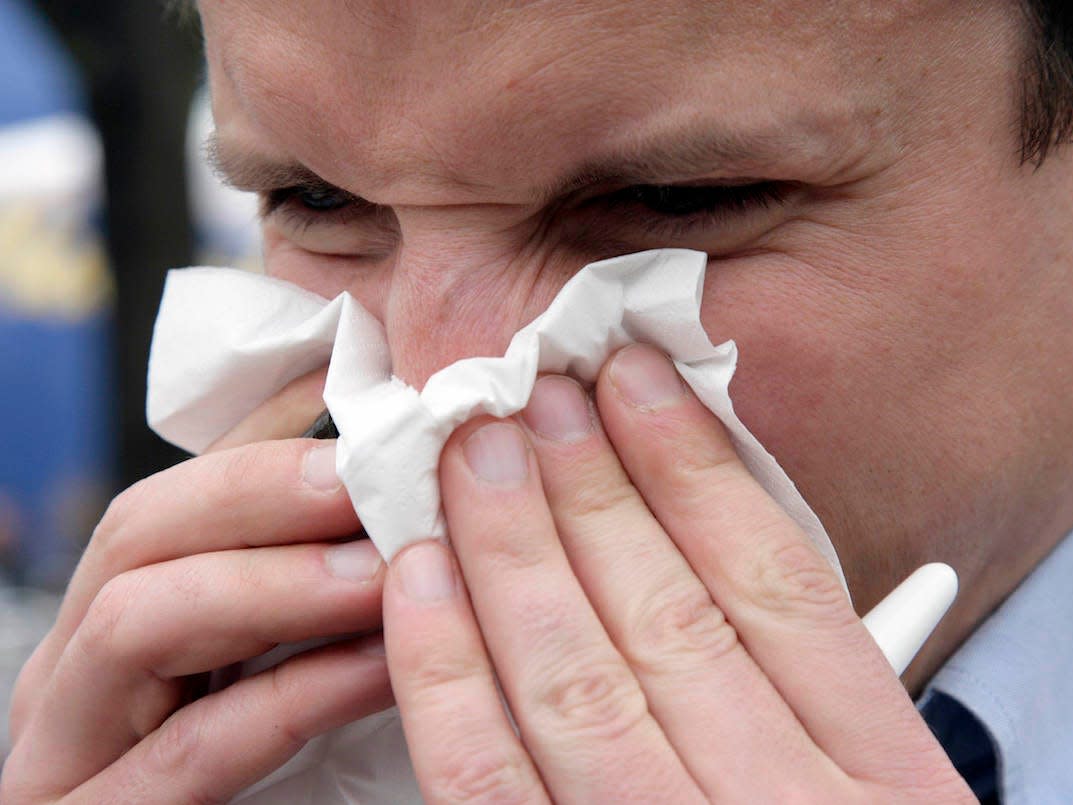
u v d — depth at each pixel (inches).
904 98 33.2
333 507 35.9
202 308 44.3
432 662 31.9
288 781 40.0
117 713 39.8
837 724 32.0
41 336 244.5
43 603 201.2
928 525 38.7
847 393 35.9
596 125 31.3
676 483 33.6
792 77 31.4
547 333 32.9
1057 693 44.7
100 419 244.5
